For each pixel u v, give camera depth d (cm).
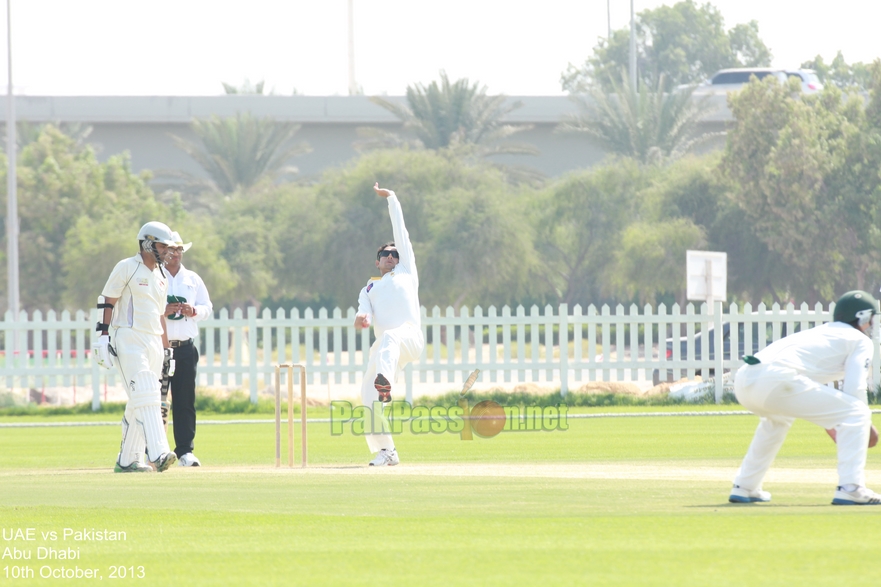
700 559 1870
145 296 3556
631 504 2555
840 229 14225
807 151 14050
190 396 3872
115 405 7294
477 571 1809
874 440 2573
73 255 16700
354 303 17912
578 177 18188
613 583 1700
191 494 2811
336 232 17712
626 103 19050
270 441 5038
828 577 1717
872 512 2388
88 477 3309
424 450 4341
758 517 2323
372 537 2145
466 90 18988
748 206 14950
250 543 2098
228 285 17038
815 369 2562
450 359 7200
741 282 16488
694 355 7275
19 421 6606
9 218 15338
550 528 2211
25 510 2531
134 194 18388
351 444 4822
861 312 2614
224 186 19788
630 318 7281
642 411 6544
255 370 7175
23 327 7288
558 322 7244
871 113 14612
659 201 17112
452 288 16912
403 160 17938
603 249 17912
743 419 5962
